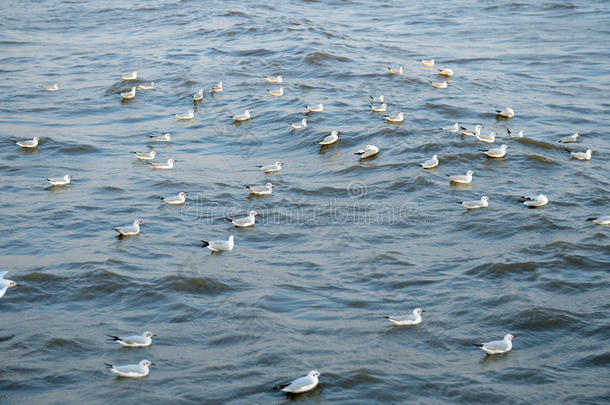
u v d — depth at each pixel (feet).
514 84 222.07
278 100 202.08
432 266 112.68
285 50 253.24
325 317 97.66
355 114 187.93
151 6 347.77
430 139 167.63
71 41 287.48
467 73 234.99
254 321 96.17
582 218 128.88
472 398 80.89
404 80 221.87
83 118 193.06
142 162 160.35
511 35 298.76
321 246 120.26
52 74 236.22
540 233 123.03
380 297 103.30
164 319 97.19
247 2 353.72
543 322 96.12
